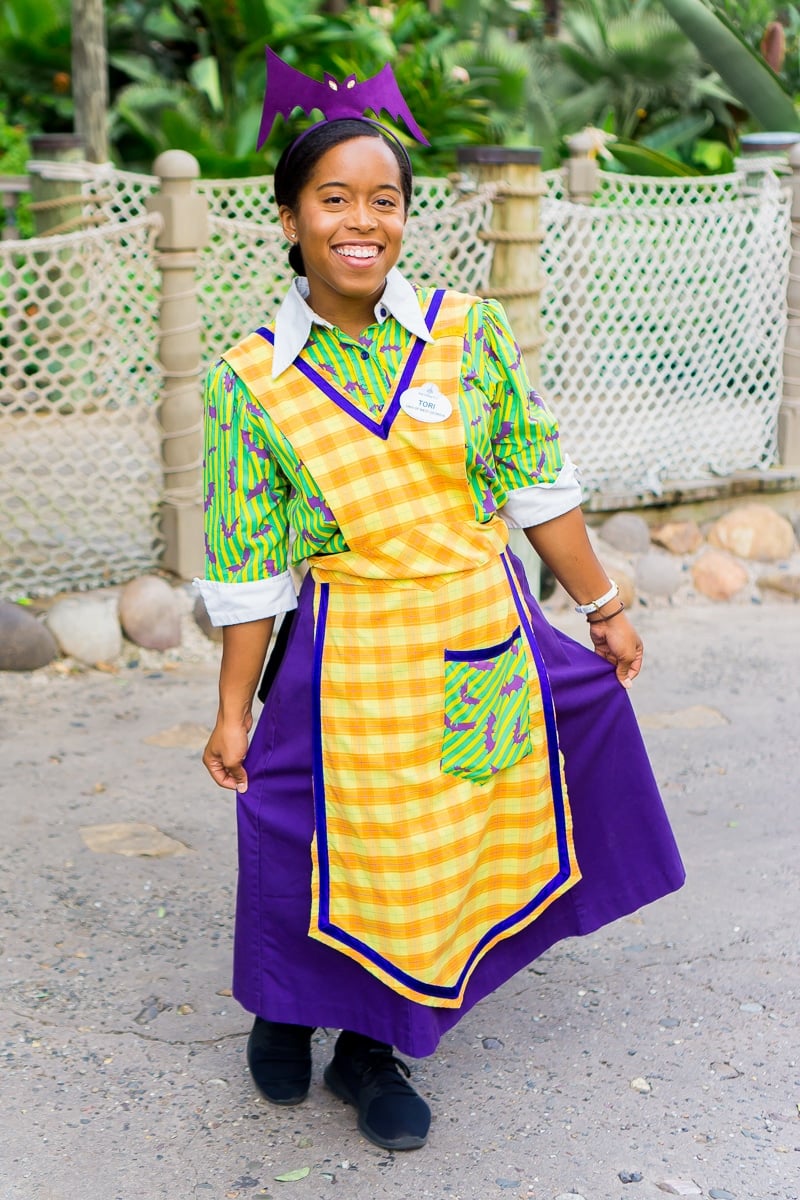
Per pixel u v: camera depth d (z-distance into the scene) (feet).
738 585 19.06
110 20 31.89
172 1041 8.88
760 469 20.65
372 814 7.04
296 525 7.06
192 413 16.46
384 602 6.90
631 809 7.97
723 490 19.85
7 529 17.08
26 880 10.96
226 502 7.08
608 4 31.35
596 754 7.84
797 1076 8.52
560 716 7.65
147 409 16.47
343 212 6.64
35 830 11.84
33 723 14.16
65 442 18.95
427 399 6.81
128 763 13.28
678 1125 8.02
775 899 10.82
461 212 17.03
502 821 7.47
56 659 15.58
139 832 11.87
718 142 31.22
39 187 20.10
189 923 10.41
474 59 29.32
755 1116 8.11
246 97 29.55
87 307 16.05
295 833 7.34
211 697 15.03
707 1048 8.82
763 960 9.91
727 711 14.94
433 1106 8.20
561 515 7.54
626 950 10.07
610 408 19.65
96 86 23.80
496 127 28.73
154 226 15.98
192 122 27.55
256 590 7.14
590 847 7.95
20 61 31.45
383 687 6.94
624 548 19.15
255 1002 7.57
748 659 16.65
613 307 19.42
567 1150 7.77
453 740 6.99
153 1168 7.59
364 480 6.81
